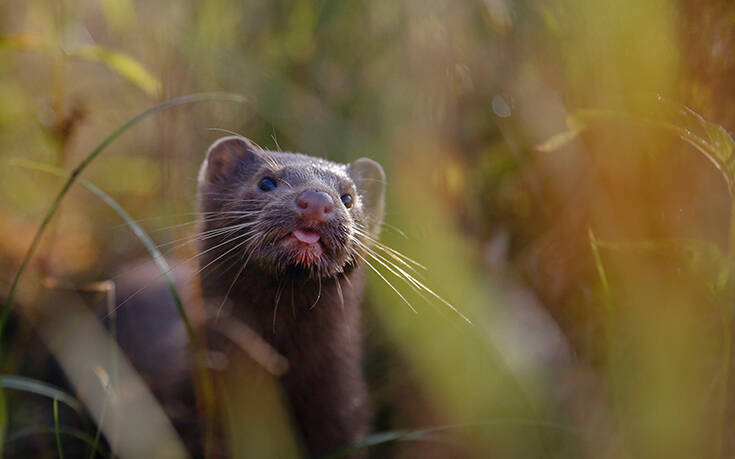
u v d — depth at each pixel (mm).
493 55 688
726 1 597
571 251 660
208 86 728
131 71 664
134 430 637
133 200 763
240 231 647
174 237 706
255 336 654
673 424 588
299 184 640
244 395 648
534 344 643
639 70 594
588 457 622
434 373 645
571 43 629
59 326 681
